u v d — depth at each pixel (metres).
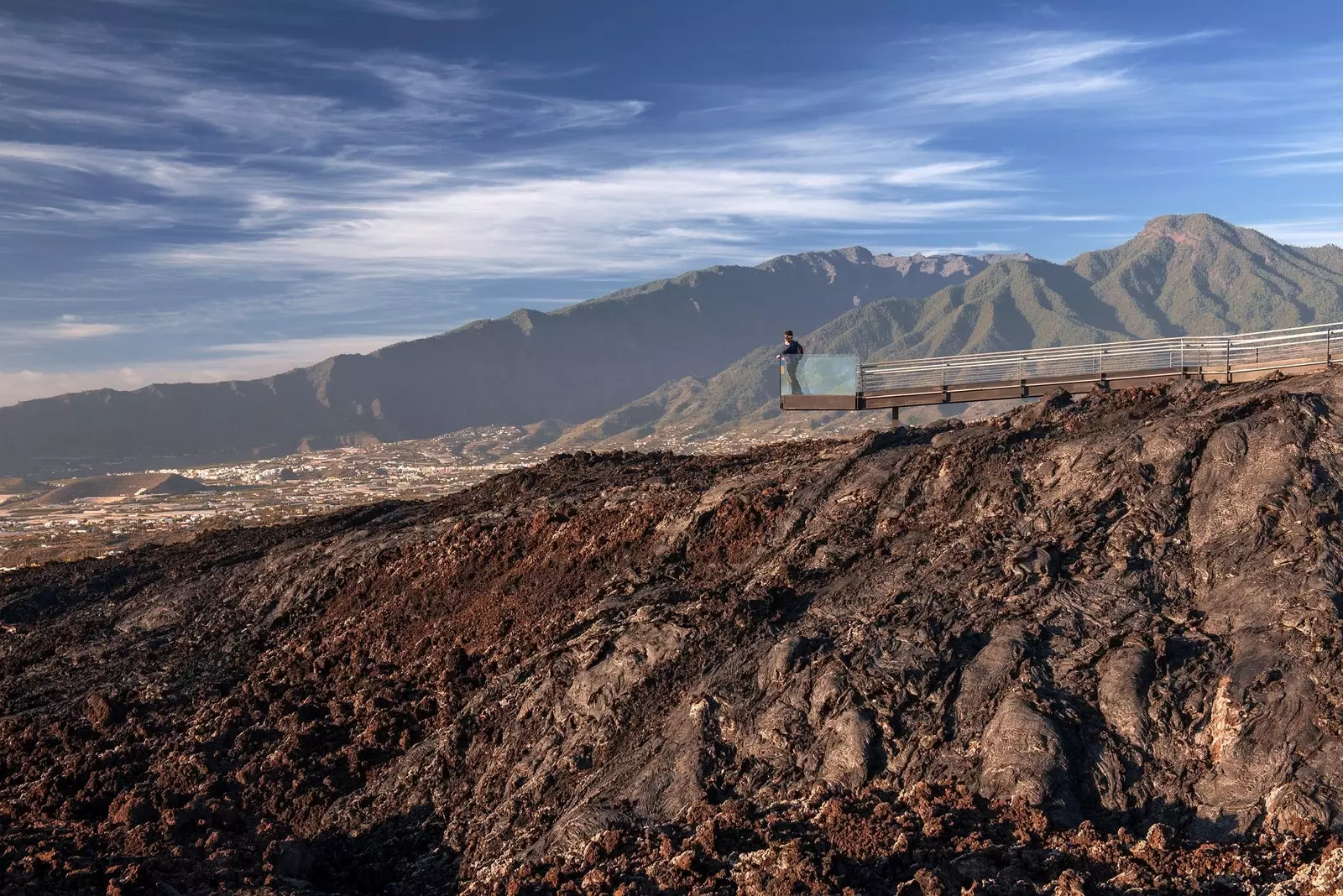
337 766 19.98
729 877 13.66
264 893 14.91
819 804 14.96
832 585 19.45
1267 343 26.25
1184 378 26.62
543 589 24.08
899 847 13.48
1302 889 11.88
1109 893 12.36
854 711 16.16
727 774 16.17
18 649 28.61
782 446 29.78
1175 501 18.86
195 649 26.67
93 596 31.62
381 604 26.08
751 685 17.28
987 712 15.74
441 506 32.25
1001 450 21.80
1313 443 18.62
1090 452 20.45
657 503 25.12
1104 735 15.10
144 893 14.62
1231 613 16.48
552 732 18.20
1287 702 14.73
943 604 17.92
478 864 16.38
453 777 18.58
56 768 21.28
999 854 13.26
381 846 17.64
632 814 15.78
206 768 20.44
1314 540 17.00
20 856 15.50
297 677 24.16
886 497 21.83
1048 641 16.69
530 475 32.16
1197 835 13.75
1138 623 16.75
